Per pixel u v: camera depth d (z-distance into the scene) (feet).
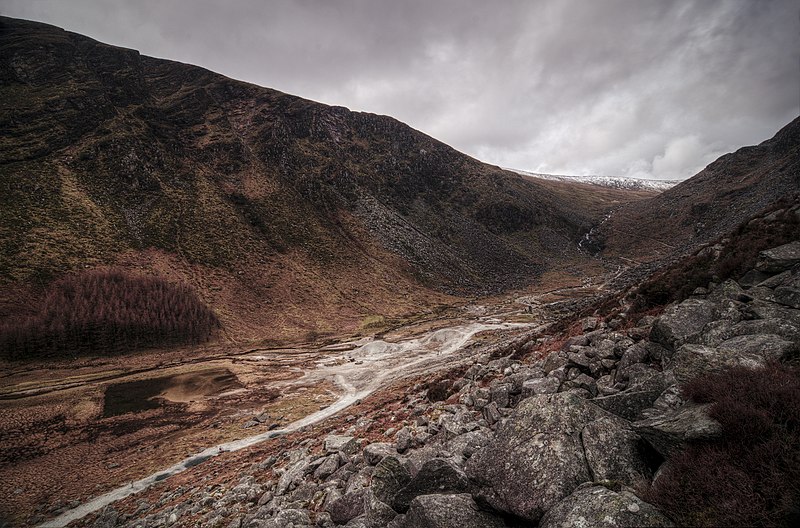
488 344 247.29
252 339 324.39
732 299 48.26
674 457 21.94
